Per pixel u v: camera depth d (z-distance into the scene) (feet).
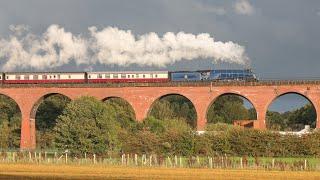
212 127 646.33
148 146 532.73
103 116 532.32
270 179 350.23
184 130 552.82
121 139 539.70
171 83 634.02
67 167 433.07
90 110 531.09
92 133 519.60
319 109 588.09
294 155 518.78
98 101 553.64
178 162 465.47
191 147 530.27
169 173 384.88
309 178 355.56
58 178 349.20
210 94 622.13
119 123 610.65
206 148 528.63
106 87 652.48
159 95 637.30
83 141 516.73
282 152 520.83
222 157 476.95
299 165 423.23
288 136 528.63
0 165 453.17
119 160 482.69
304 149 517.96
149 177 358.02
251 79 652.89
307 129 613.93
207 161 460.96
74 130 521.65
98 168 423.23
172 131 549.54
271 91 602.85
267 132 534.37
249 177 360.69
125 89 647.56
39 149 609.01
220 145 529.86
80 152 517.96
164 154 524.93
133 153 517.55
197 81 640.58
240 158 468.75
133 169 415.23
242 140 527.81
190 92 628.28
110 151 519.60
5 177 353.92
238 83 614.34
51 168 422.82
